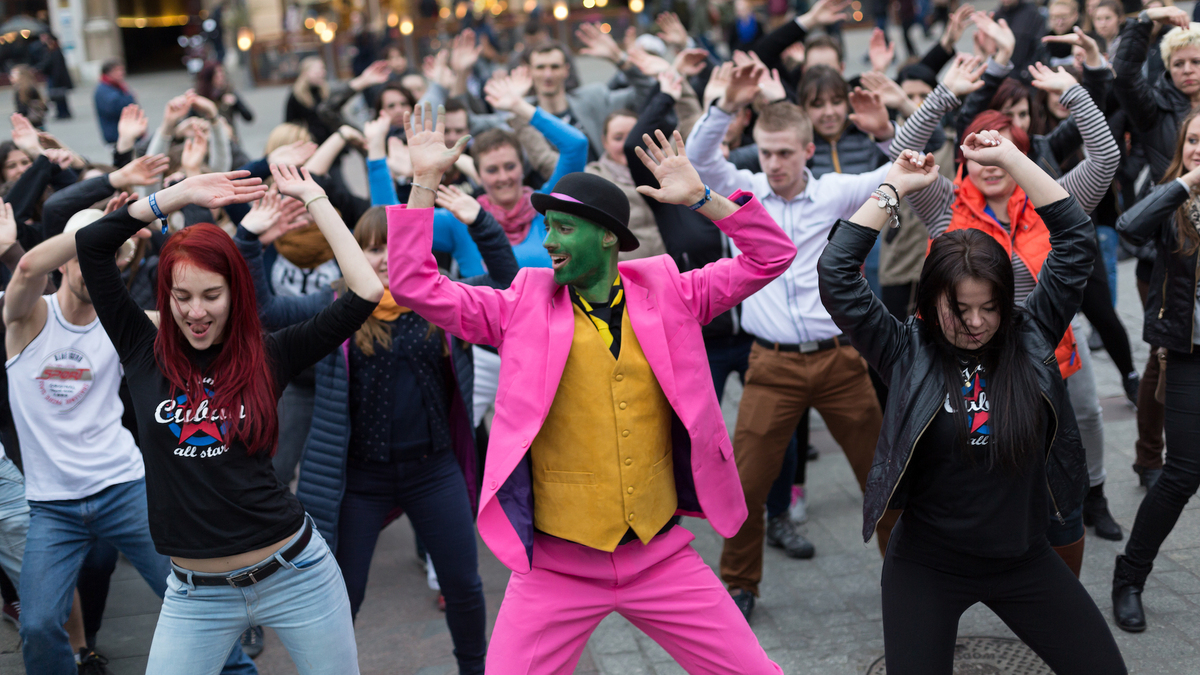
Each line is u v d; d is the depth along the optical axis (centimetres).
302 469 354
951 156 536
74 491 333
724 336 471
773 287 407
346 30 2756
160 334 272
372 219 349
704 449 284
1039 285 276
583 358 277
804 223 406
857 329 272
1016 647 373
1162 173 502
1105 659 267
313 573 283
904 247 523
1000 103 479
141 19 3372
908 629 272
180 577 277
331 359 352
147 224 276
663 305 281
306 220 399
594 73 2208
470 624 361
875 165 536
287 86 2528
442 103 661
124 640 419
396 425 351
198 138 505
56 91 2044
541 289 280
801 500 488
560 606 284
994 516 263
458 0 2805
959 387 263
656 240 500
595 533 279
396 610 442
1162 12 482
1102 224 543
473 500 368
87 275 272
